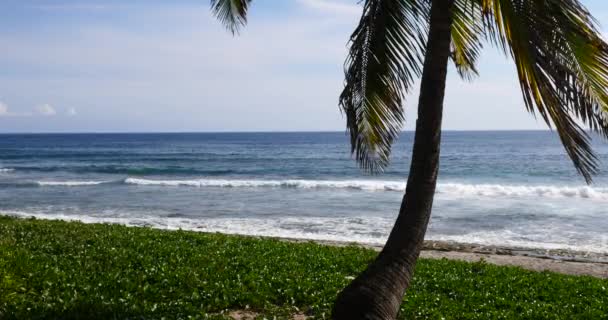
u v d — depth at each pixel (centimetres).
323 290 1031
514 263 1738
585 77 639
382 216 2834
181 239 1559
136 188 4288
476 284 1195
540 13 639
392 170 6016
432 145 715
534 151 9731
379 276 702
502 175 5350
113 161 7662
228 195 3794
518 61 654
